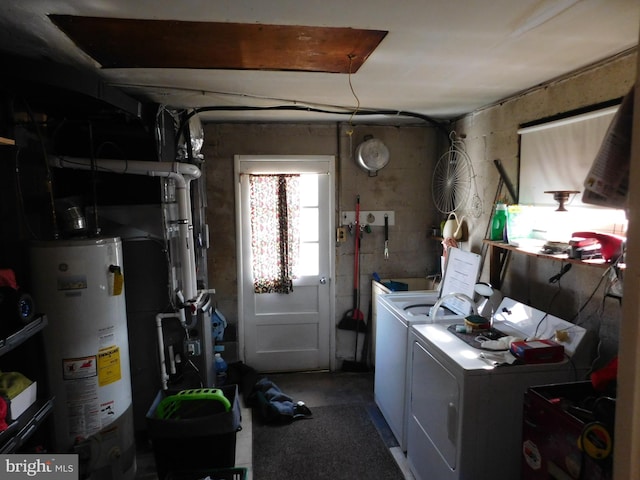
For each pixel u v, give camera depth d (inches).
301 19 55.0
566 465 50.2
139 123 94.7
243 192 136.5
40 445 73.8
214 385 117.0
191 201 118.1
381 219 141.9
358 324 142.6
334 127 137.0
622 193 35.8
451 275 112.3
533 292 92.5
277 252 138.6
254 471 91.8
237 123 133.9
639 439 32.3
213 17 54.7
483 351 75.2
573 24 56.6
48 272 73.2
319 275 143.3
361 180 139.9
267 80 84.4
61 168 90.8
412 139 140.7
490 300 95.8
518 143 96.3
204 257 127.3
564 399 55.2
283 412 110.8
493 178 107.0
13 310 57.1
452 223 123.6
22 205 76.1
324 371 146.3
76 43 63.7
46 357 74.8
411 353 90.7
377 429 108.0
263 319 142.5
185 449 80.6
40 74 65.9
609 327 72.5
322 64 74.2
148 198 99.0
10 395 57.6
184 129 111.8
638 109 31.1
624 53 67.7
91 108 82.2
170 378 103.3
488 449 68.9
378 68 76.8
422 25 57.1
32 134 80.6
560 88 82.7
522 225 93.5
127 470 84.4
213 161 134.2
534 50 67.2
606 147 35.7
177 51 67.2
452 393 71.2
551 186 85.4
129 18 54.6
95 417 78.6
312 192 139.6
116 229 97.0
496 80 85.1
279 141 135.7
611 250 63.7
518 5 51.0
